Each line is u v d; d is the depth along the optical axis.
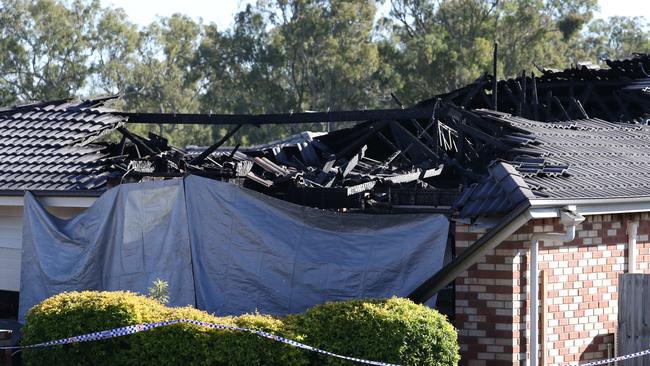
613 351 20.05
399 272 18.47
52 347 17.83
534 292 18.48
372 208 21.45
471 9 77.38
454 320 19.34
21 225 24.28
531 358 18.53
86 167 24.38
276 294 19.31
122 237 20.91
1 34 80.69
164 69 85.38
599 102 32.38
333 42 74.44
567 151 21.86
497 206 17.05
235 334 16.88
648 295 18.31
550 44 78.00
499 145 23.08
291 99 77.00
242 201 19.83
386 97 76.38
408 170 25.69
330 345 16.67
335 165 28.27
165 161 24.28
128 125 79.81
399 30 80.06
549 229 18.86
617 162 21.69
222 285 19.80
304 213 19.34
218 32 79.00
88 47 83.25
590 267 19.80
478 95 33.94
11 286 24.36
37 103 28.88
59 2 82.81
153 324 17.22
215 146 26.45
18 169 24.47
